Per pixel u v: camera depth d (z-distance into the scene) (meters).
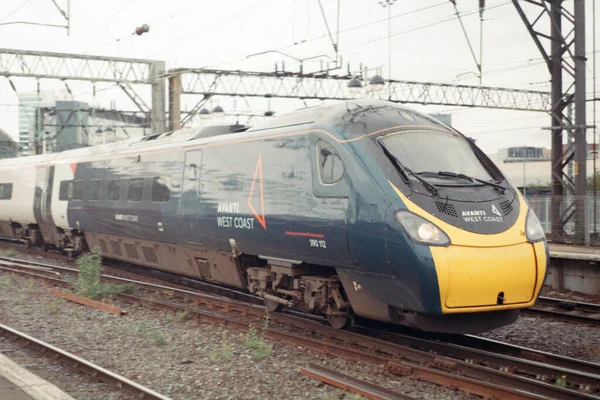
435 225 7.64
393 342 8.99
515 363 7.56
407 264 7.62
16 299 12.49
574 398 6.30
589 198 19.61
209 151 11.59
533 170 52.19
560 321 10.84
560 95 20.58
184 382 7.23
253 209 10.26
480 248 7.64
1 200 23.69
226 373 7.51
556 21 20.30
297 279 9.80
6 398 6.32
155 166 13.52
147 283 14.02
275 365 7.84
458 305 7.55
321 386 7.03
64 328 10.03
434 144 8.84
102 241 16.77
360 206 8.22
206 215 11.52
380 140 8.53
